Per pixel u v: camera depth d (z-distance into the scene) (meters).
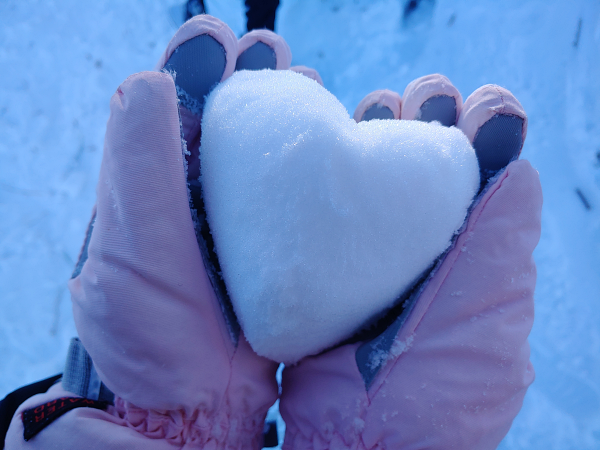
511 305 0.39
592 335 0.60
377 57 0.80
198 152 0.41
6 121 0.69
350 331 0.41
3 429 0.43
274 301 0.37
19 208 0.64
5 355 0.56
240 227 0.37
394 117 0.44
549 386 0.58
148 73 0.38
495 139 0.40
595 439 0.55
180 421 0.39
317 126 0.36
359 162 0.37
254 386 0.41
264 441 0.47
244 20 0.85
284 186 0.36
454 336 0.39
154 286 0.38
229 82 0.40
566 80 0.72
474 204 0.39
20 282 0.59
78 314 0.39
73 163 0.68
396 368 0.39
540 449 0.55
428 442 0.38
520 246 0.39
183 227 0.38
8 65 0.72
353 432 0.39
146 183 0.37
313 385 0.41
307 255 0.37
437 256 0.39
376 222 0.37
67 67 0.74
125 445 0.38
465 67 0.77
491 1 0.79
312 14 0.85
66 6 0.77
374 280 0.38
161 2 0.83
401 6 0.82
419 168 0.37
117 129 0.38
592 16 0.73
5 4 0.75
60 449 0.39
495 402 0.39
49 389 0.43
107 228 0.38
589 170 0.68
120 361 0.38
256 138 0.37
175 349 0.38
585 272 0.63
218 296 0.40
